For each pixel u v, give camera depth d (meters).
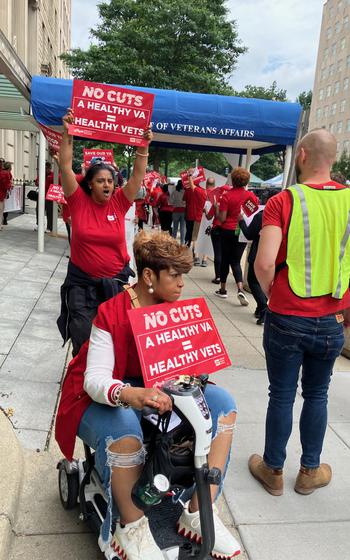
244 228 5.96
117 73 18.86
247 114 7.49
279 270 2.47
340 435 3.33
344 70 90.75
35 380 3.74
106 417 1.89
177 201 11.43
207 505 1.75
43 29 23.75
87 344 2.09
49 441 2.93
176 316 2.02
